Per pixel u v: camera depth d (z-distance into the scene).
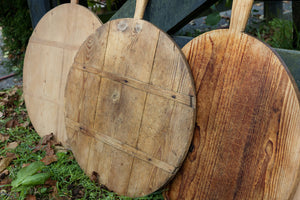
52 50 2.24
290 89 1.22
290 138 1.22
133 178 1.72
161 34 1.54
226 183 1.43
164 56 1.54
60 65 2.20
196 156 1.53
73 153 2.02
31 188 1.79
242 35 1.34
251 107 1.34
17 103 2.86
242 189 1.38
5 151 2.15
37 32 2.34
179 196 1.61
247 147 1.36
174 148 1.53
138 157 1.68
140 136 1.66
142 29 1.61
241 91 1.36
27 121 2.55
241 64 1.36
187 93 1.47
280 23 3.56
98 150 1.87
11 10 3.36
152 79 1.59
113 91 1.76
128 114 1.70
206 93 1.47
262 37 3.65
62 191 1.80
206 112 1.48
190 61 1.53
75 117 1.97
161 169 1.59
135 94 1.66
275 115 1.27
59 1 2.74
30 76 2.40
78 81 1.93
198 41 1.49
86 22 2.02
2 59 3.65
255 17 4.45
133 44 1.65
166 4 1.92
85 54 1.89
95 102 1.85
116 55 1.73
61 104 2.21
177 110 1.51
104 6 3.34
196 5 1.81
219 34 1.41
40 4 2.75
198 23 4.38
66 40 2.15
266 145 1.30
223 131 1.43
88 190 1.84
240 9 1.33
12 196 1.76
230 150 1.41
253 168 1.34
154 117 1.60
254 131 1.33
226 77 1.41
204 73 1.48
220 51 1.42
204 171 1.50
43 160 2.00
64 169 1.95
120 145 1.75
